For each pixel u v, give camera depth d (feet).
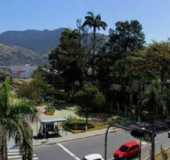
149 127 240.94
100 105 279.90
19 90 284.82
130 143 181.68
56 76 348.59
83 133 231.30
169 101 273.95
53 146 201.87
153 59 312.09
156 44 325.21
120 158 175.63
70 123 242.37
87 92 272.31
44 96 323.78
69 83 339.77
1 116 97.25
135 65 309.83
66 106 309.83
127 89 301.84
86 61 335.88
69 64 330.75
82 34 359.87
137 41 354.95
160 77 311.27
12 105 98.37
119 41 350.84
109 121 266.98
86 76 334.24
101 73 328.49
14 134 96.48
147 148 198.49
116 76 310.24
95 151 192.95
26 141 97.09
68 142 211.61
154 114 258.16
